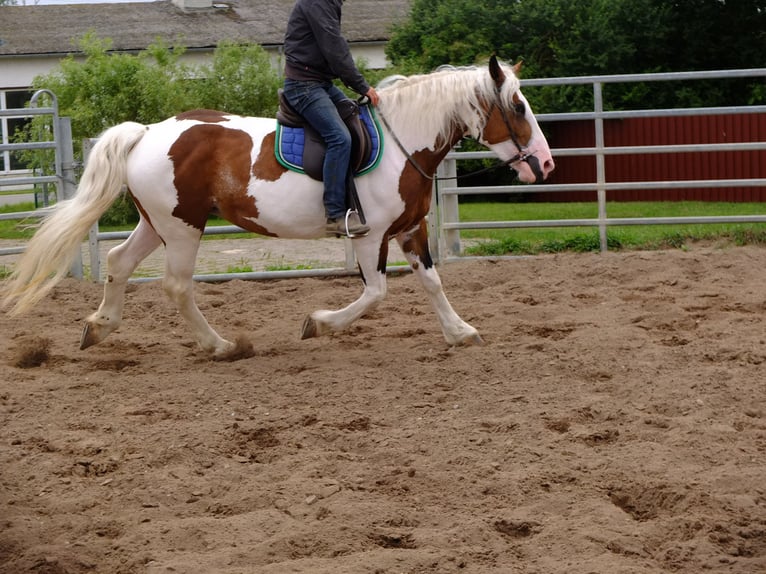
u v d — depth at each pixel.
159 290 9.46
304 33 6.39
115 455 5.02
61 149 10.41
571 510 4.30
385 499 4.43
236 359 7.01
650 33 21.36
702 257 10.09
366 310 6.82
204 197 6.64
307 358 6.93
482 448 5.05
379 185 6.57
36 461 4.89
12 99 26.81
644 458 4.85
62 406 5.86
